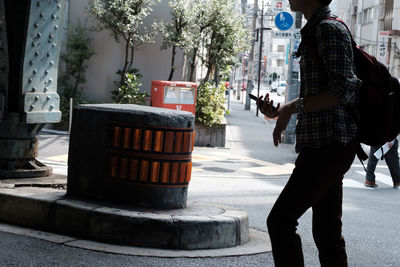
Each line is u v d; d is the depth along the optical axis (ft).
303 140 9.46
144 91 59.16
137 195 16.33
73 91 55.62
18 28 19.34
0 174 19.56
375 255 17.06
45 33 19.74
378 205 27.55
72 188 17.22
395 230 21.34
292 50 59.82
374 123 9.32
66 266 12.92
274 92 309.22
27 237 15.30
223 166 40.27
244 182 33.58
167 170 16.42
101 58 56.44
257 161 44.52
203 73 76.84
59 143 44.73
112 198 16.55
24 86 19.30
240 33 58.44
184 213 16.19
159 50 59.36
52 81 20.26
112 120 16.53
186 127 16.63
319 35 9.02
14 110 19.71
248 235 17.07
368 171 35.60
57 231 16.03
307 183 9.24
